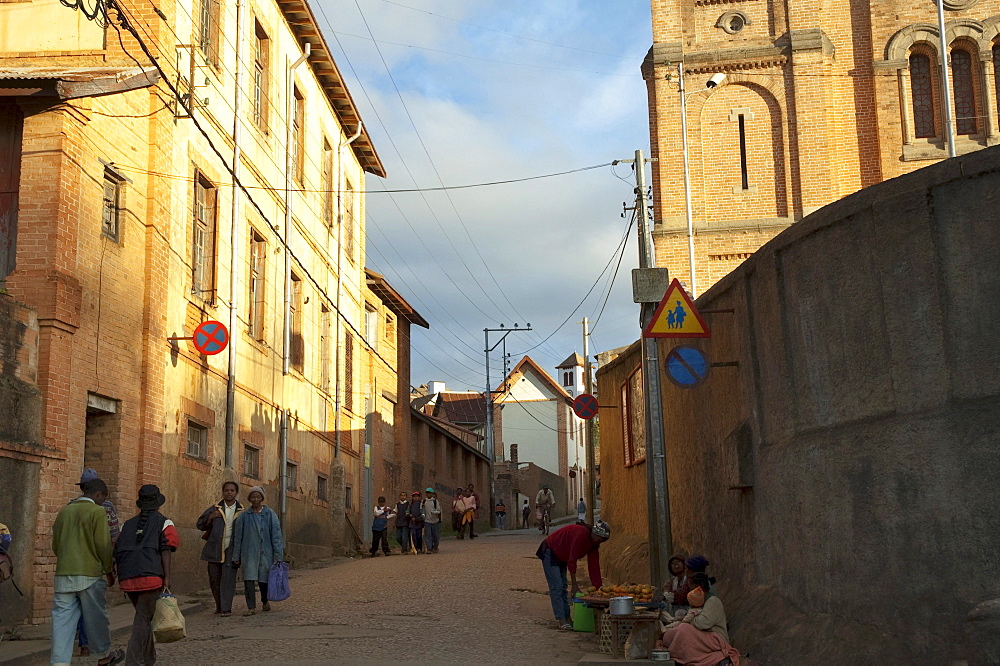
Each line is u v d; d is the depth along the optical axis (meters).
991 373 8.00
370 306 35.66
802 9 29.88
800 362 10.14
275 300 23.92
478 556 25.16
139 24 17.11
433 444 46.59
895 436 8.67
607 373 22.36
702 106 30.14
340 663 10.38
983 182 8.19
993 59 29.56
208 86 19.73
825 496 9.62
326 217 29.39
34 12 17.31
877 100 29.61
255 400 22.31
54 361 13.78
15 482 12.74
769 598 10.73
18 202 14.45
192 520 18.27
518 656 10.91
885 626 8.65
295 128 26.81
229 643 11.89
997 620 7.39
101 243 15.30
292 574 21.41
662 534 13.37
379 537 28.61
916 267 8.58
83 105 14.78
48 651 10.96
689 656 9.50
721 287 12.42
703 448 13.67
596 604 11.28
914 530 8.41
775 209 29.47
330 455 28.84
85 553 9.38
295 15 25.55
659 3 30.48
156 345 16.78
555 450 78.81
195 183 19.34
